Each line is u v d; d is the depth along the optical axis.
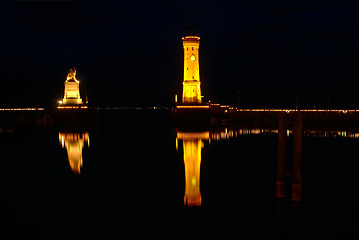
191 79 94.88
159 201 26.64
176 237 20.22
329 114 102.62
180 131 85.44
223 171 36.56
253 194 27.77
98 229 21.38
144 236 20.47
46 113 129.62
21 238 20.17
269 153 47.91
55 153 50.06
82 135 78.81
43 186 31.14
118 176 35.00
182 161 42.78
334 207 24.22
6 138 71.38
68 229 21.48
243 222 22.16
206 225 21.88
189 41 94.06
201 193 28.52
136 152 50.84
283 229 21.03
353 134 73.75
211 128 92.50
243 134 75.00
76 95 115.44
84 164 41.50
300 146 23.39
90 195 28.31
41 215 23.81
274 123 102.88
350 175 33.53
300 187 24.06
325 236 20.02
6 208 25.27
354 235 20.09
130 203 26.25
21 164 41.31
